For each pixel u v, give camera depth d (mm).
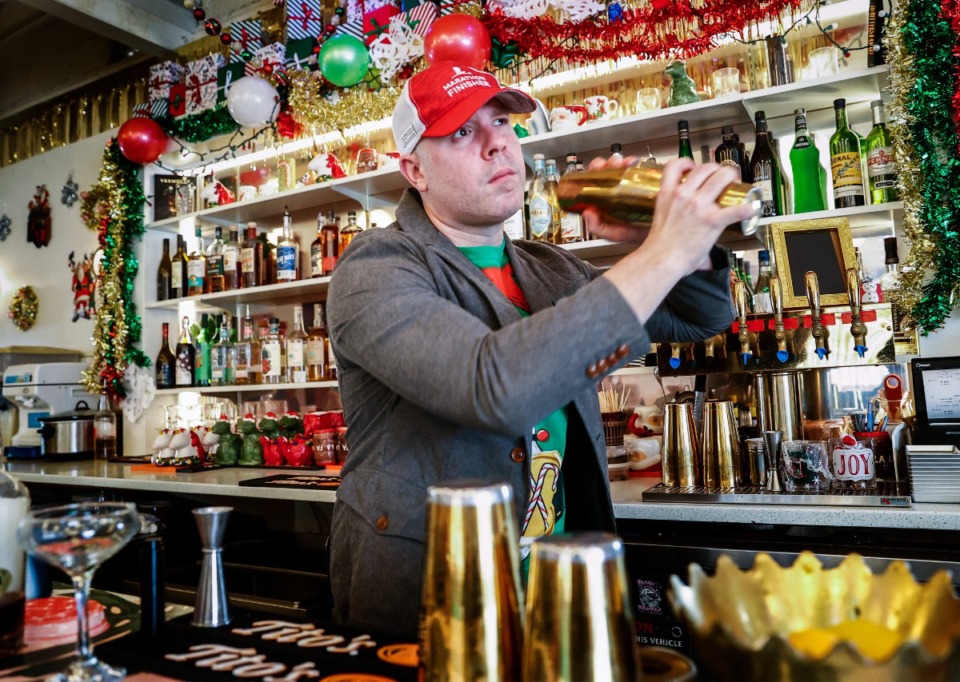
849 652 478
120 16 3682
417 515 1026
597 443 1154
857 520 1543
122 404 3730
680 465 1900
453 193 1104
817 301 1960
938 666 477
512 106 1150
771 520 1626
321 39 3334
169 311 3783
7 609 809
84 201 4246
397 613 1018
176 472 2934
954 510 1492
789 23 2451
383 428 1088
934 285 1916
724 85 2418
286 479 2555
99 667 704
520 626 587
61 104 4473
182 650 779
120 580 2332
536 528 1088
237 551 2713
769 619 670
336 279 995
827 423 1967
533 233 2578
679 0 2371
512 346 750
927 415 1769
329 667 719
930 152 1908
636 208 898
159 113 3672
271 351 3242
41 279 4539
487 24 2674
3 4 4734
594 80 2797
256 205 3393
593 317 743
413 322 847
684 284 1134
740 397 2430
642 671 586
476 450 1027
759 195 788
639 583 1637
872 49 2119
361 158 3018
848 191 2166
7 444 4086
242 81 3160
